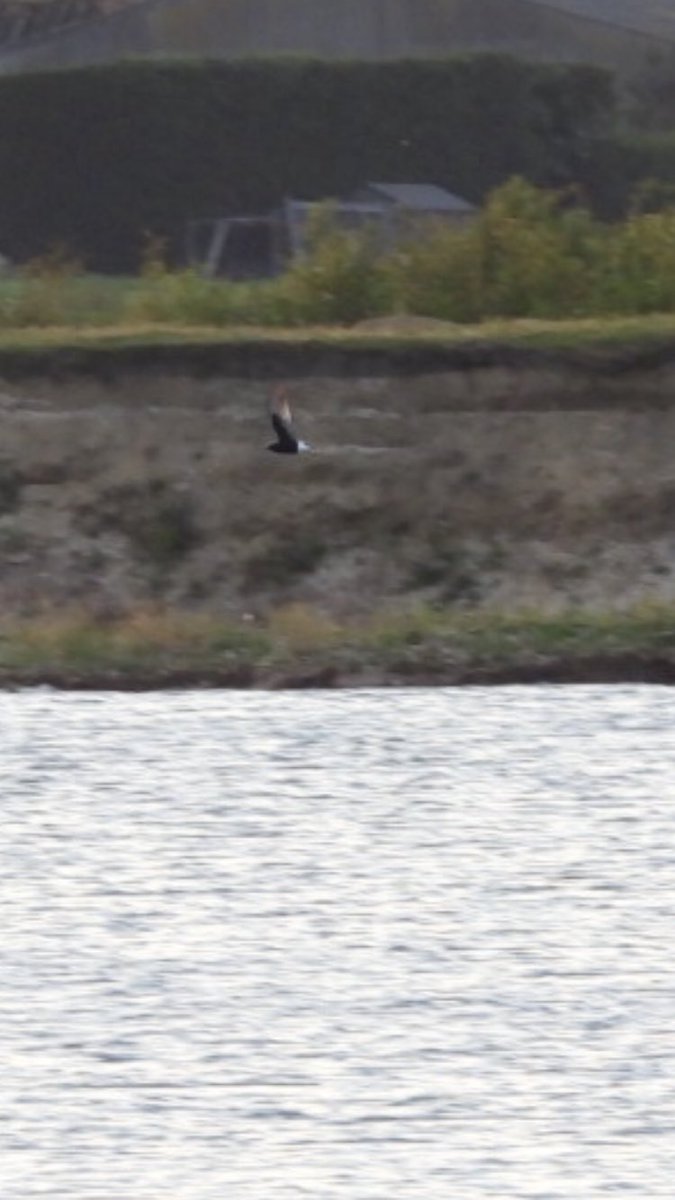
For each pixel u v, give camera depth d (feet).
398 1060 48.37
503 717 77.82
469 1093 46.83
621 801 67.05
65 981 52.80
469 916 57.06
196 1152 44.42
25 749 73.72
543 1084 47.24
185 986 52.47
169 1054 48.75
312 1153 44.45
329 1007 51.21
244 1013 50.83
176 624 92.07
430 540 107.76
